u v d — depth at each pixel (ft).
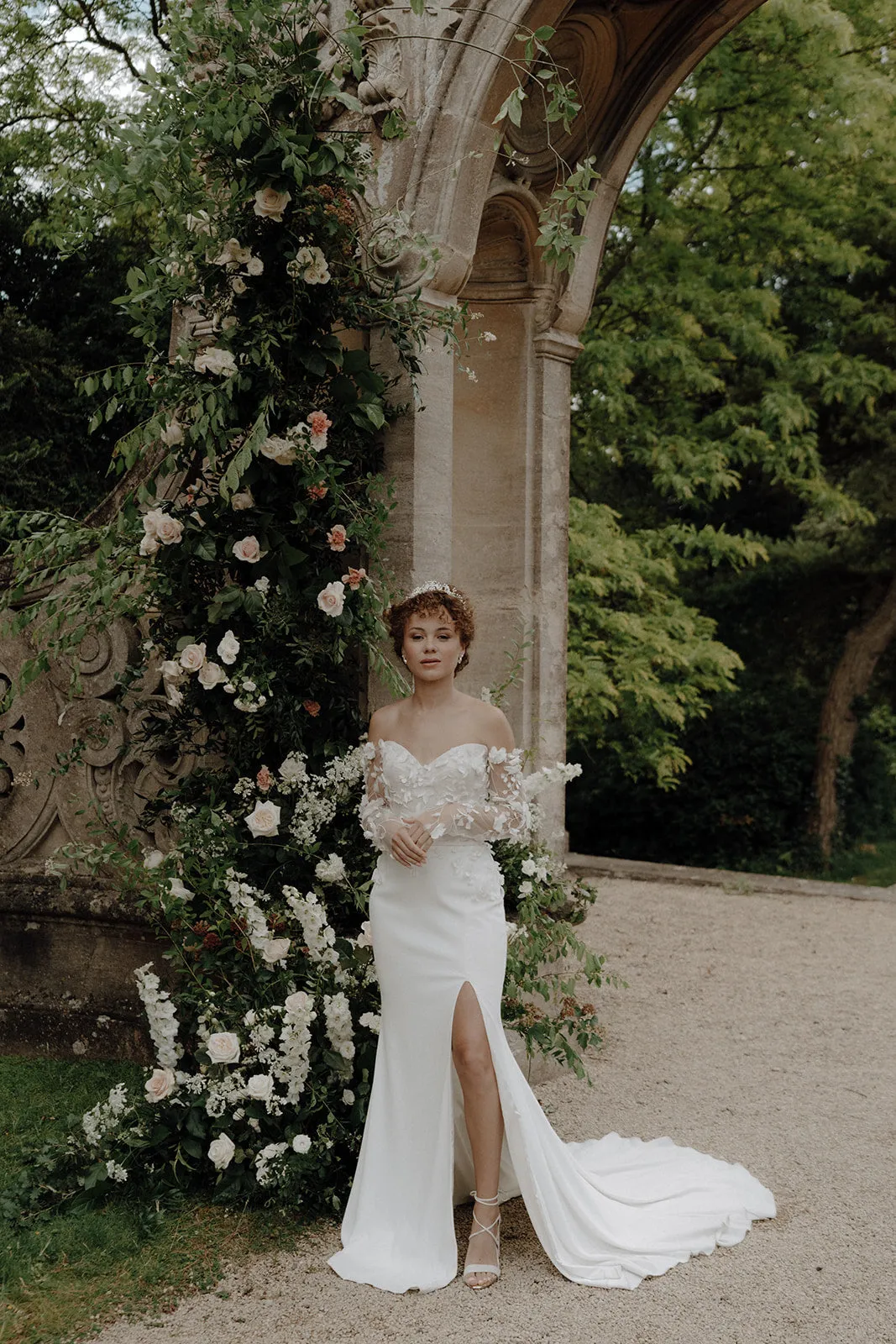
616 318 32.53
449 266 13.50
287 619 12.23
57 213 27.07
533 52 13.92
